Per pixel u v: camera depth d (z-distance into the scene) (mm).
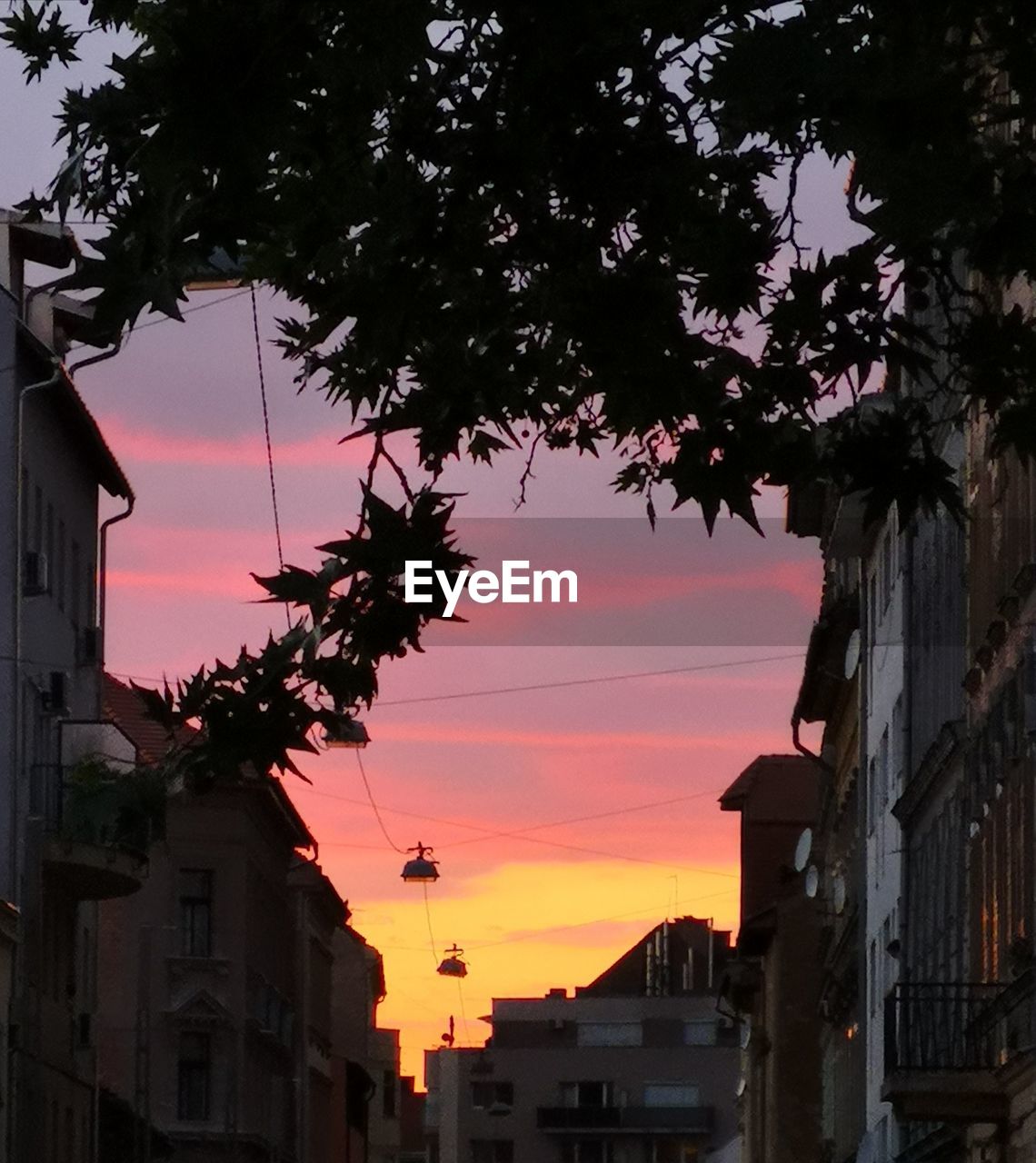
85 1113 44125
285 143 8398
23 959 37406
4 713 37562
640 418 10398
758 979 63156
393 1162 113000
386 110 9727
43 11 10734
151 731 55219
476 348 10695
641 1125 134750
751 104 8852
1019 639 23469
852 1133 44594
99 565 44125
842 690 46656
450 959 79000
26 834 38312
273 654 9898
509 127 9586
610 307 10070
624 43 9367
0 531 38031
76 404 41625
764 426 10305
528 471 10977
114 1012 57375
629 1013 136375
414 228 9922
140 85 8242
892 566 37594
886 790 38750
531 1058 136875
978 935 26188
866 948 41188
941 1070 24078
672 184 9742
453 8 9258
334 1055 82938
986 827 25625
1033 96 8812
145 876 40938
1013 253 9016
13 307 38406
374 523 9844
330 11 9055
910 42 8828
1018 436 10344
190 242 8797
